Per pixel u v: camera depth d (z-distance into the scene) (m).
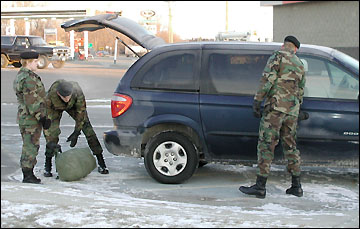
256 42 6.20
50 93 6.11
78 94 6.16
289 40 5.36
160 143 5.96
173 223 3.89
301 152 5.80
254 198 5.45
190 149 5.94
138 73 6.18
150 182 6.14
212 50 6.07
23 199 4.64
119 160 7.46
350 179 6.36
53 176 6.40
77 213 4.17
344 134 5.72
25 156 5.79
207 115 5.94
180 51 6.14
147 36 6.91
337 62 5.88
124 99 6.12
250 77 5.95
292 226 3.88
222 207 4.98
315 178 6.41
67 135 9.02
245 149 5.92
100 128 9.93
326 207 5.07
